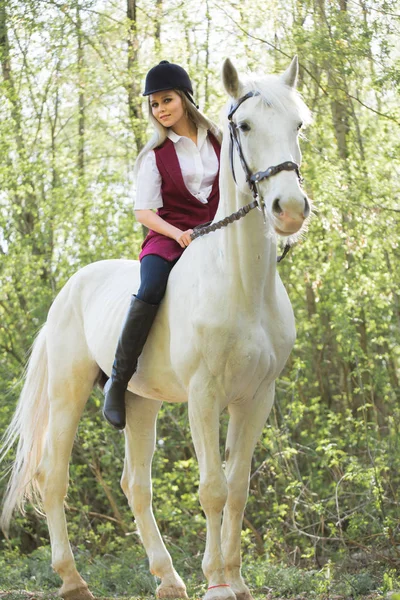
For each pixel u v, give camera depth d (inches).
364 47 333.7
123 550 366.3
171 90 185.2
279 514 339.9
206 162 188.7
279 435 363.9
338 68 341.4
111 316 202.5
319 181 348.5
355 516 311.0
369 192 344.8
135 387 197.9
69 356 219.1
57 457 217.9
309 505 328.5
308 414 414.9
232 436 178.4
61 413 219.5
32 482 226.7
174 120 186.1
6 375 425.7
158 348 184.7
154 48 426.9
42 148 462.9
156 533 215.2
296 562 323.3
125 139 478.9
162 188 188.1
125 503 421.7
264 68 383.9
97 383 223.8
